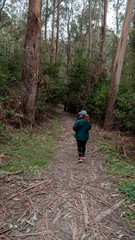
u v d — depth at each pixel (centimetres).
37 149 574
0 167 403
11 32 734
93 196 333
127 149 627
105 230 246
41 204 296
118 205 305
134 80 697
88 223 258
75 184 378
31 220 256
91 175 430
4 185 338
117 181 397
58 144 700
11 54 759
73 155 588
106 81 1416
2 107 709
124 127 945
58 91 1468
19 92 782
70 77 1700
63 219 264
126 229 249
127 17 885
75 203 307
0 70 734
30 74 811
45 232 236
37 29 793
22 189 334
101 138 816
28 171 409
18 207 282
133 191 339
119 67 947
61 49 2947
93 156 583
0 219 252
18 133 677
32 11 770
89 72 1546
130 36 924
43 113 1088
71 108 1933
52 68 1466
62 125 1130
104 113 1107
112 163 516
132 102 601
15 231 233
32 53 802
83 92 1614
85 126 511
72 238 229
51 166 468
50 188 350
